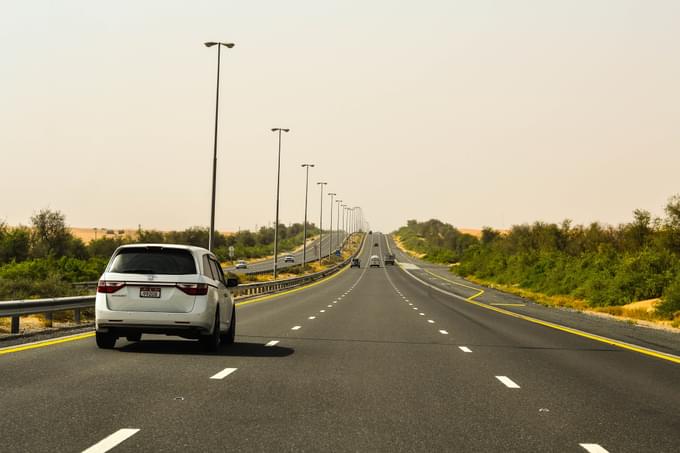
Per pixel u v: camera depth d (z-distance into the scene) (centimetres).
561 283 6278
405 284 7800
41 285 2777
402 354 1492
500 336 2017
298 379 1096
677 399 980
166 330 1369
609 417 838
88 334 1752
